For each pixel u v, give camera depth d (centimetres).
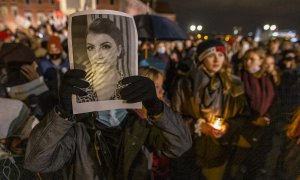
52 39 434
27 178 157
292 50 537
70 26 103
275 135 254
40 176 135
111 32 104
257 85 314
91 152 121
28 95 235
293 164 213
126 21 107
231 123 257
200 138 251
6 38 819
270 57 345
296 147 212
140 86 101
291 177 216
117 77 104
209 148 251
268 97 306
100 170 121
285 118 240
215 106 252
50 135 104
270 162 245
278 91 314
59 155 115
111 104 104
